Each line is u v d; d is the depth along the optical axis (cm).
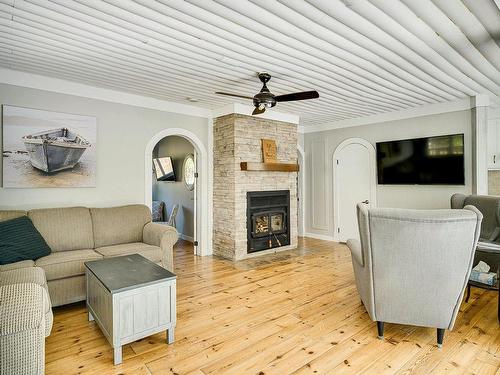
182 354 209
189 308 285
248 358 204
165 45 268
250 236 479
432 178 464
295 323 255
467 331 240
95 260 279
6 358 132
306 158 659
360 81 365
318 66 317
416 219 194
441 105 464
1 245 270
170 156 677
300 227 668
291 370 191
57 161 361
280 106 482
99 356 207
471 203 393
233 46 270
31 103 343
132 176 420
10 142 331
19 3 201
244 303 297
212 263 446
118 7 208
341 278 374
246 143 477
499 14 220
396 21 229
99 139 391
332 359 203
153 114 439
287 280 367
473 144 430
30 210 330
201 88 392
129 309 203
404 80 363
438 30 243
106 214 371
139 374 187
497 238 346
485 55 290
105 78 354
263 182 499
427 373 187
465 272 199
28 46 268
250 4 205
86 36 249
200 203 496
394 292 212
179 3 203
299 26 235
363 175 559
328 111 517
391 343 222
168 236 354
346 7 210
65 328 249
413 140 484
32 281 216
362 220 213
